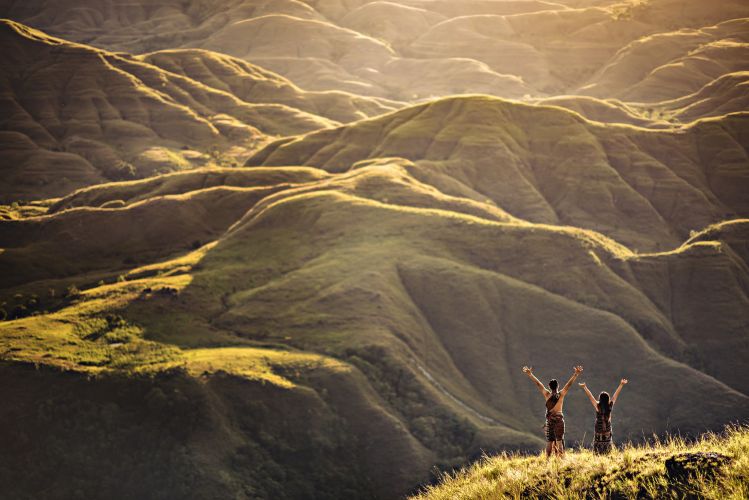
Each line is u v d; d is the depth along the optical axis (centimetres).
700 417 10912
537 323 12506
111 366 10250
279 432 9531
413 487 9188
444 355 11938
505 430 10031
